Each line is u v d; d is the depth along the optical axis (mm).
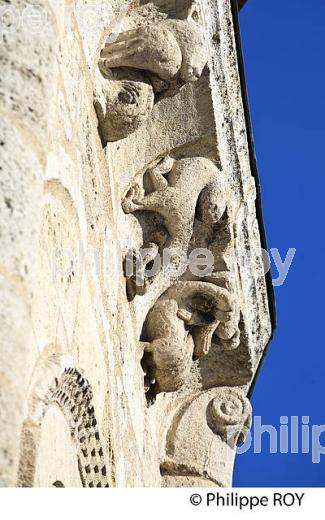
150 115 12234
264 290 14219
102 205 10805
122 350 11516
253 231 13758
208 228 12625
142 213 12094
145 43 11148
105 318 10781
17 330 7156
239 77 13312
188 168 12242
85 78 10367
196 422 13977
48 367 8391
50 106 7984
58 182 9094
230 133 12922
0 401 6957
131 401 11891
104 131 10891
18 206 7488
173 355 12484
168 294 12688
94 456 9719
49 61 8078
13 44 7949
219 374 14156
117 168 11734
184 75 11539
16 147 7641
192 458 13797
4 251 7309
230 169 13016
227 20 13000
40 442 8055
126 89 10945
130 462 11641
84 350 9789
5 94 7766
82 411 9375
